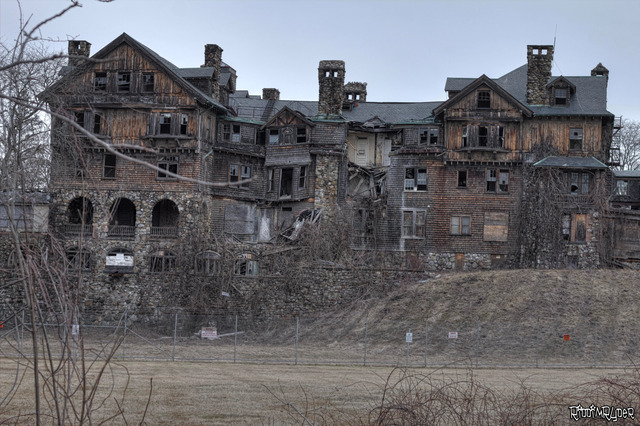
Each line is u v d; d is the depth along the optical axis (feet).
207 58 201.87
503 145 188.65
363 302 162.71
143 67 187.01
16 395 74.79
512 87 203.10
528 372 107.14
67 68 159.12
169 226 189.57
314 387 87.71
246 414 71.97
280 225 201.05
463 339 137.90
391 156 195.52
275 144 202.59
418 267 187.42
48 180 172.55
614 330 135.33
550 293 151.94
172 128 185.16
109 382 86.12
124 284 173.06
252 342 146.30
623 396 69.31
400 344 138.51
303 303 167.02
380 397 80.28
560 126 187.93
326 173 195.72
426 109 211.41
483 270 179.11
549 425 58.80
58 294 38.22
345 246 182.60
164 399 77.61
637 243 177.27
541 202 181.57
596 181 181.57
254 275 169.17
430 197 191.52
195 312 165.99
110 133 186.29
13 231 36.63
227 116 201.16
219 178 196.24
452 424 58.29
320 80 202.28
